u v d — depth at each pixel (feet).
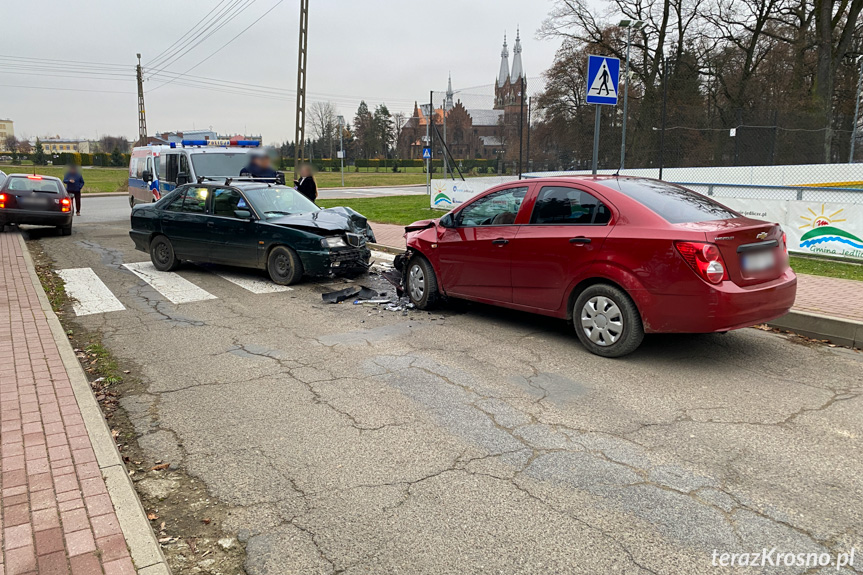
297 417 14.40
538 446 12.69
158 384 16.72
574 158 83.76
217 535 9.84
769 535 9.50
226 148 49.52
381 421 14.08
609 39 111.34
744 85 102.37
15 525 9.39
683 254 16.06
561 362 18.02
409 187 144.77
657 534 9.57
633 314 17.31
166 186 50.85
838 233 32.55
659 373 16.94
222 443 13.12
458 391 15.89
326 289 29.04
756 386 15.89
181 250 32.86
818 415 14.01
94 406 14.15
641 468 11.68
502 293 21.12
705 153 84.94
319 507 10.55
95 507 9.91
